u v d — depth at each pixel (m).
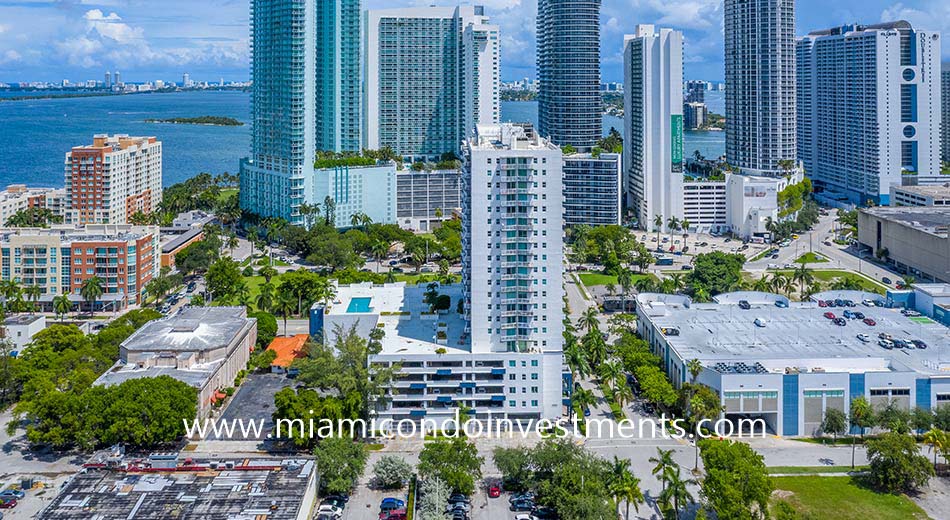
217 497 185.75
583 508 186.25
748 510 183.75
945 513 199.12
